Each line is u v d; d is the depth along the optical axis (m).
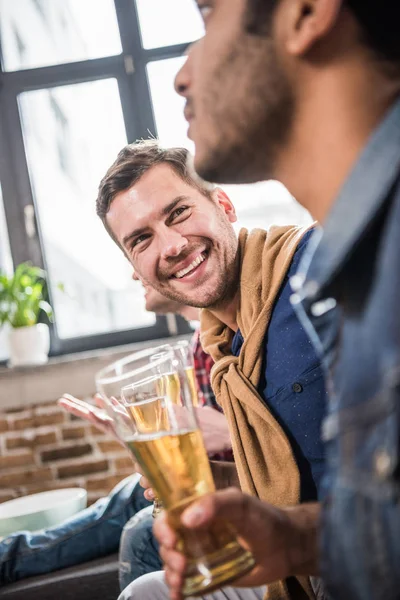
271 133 0.60
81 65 4.01
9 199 4.03
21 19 4.04
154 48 4.00
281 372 1.08
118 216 1.23
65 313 4.00
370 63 0.56
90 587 1.88
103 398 0.71
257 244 1.18
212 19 0.61
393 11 0.55
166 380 0.68
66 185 4.04
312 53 0.56
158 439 0.65
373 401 0.48
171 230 1.18
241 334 1.17
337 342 0.63
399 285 0.47
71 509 2.46
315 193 0.62
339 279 0.55
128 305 3.98
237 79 0.59
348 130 0.57
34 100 4.06
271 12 0.57
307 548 0.65
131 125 3.99
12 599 1.86
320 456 1.05
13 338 3.68
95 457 3.63
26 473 3.62
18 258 4.01
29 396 3.63
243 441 1.10
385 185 0.52
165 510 0.65
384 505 0.46
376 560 0.47
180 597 0.61
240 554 0.61
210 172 0.64
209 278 1.17
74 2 4.03
